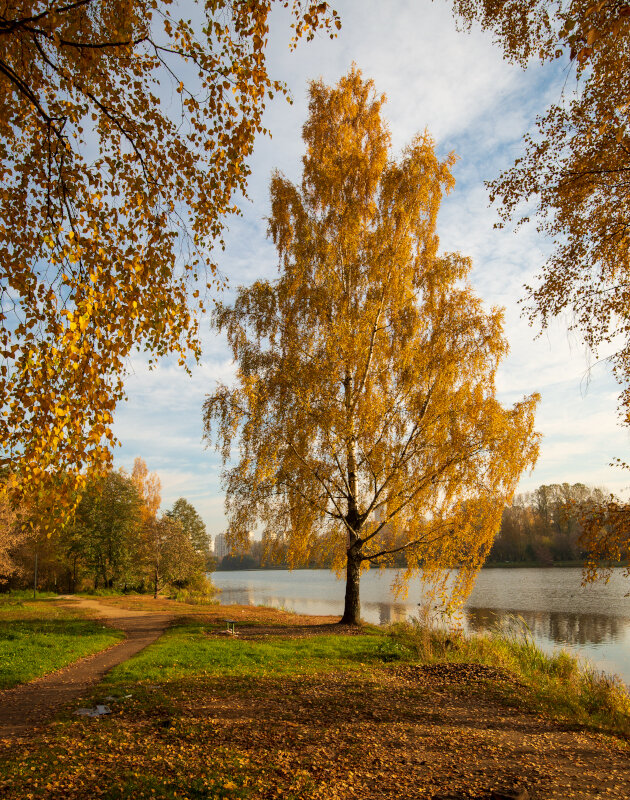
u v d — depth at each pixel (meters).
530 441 14.23
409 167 15.86
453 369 14.77
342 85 17.94
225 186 6.10
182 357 6.44
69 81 5.47
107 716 7.45
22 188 5.48
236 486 15.61
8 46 5.06
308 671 10.91
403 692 9.38
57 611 25.42
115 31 5.24
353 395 15.84
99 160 5.80
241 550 16.16
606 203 7.01
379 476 15.30
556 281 7.50
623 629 21.33
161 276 5.88
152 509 59.41
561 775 5.89
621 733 7.63
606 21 4.31
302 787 5.19
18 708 7.97
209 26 5.32
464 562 14.92
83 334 4.77
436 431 14.94
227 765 5.59
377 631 16.95
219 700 8.46
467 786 5.51
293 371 15.13
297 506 15.68
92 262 5.27
